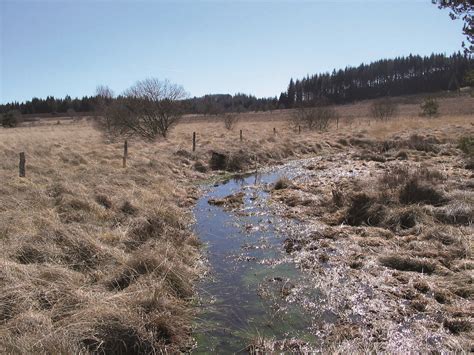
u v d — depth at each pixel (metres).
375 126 32.31
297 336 4.86
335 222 9.12
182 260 6.86
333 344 4.53
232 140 22.97
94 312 4.45
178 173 15.34
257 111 92.62
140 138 23.59
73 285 5.17
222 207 11.09
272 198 11.96
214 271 6.81
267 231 8.91
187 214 10.07
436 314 5.10
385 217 8.66
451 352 4.24
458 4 9.39
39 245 6.14
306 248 7.68
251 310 5.50
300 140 24.67
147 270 5.75
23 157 11.06
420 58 136.25
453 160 16.56
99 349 4.15
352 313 5.29
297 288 6.08
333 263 6.88
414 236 7.59
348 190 11.51
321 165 17.81
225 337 4.89
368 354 4.24
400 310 5.27
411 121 33.12
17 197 8.80
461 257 6.58
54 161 14.08
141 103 22.67
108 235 7.25
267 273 6.70
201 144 21.25
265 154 20.22
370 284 6.02
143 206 9.31
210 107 69.38
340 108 95.19
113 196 9.70
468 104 65.38
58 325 4.34
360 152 20.53
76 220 7.93
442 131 25.62
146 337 4.42
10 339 3.92
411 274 6.19
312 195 11.73
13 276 4.99
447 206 8.50
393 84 129.50
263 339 4.75
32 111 98.62
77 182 10.53
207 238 8.50
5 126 48.94
